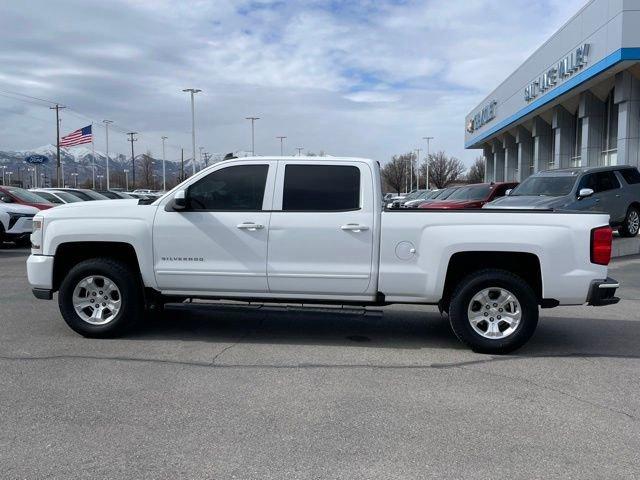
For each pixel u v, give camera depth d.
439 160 90.56
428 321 7.83
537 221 6.02
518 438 4.11
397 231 6.18
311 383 5.20
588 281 5.99
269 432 4.16
